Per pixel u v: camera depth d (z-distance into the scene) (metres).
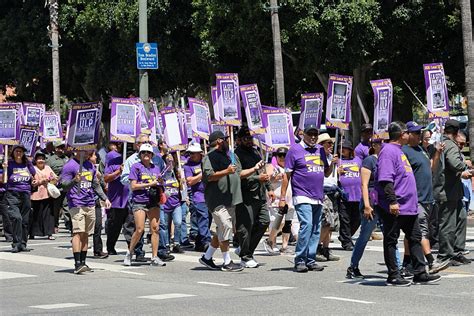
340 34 49.41
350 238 24.97
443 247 20.73
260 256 23.98
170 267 21.80
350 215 24.98
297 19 49.97
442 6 50.50
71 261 23.38
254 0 50.44
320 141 20.62
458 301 15.84
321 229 22.20
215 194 20.69
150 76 62.16
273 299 16.27
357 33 49.94
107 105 70.75
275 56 42.59
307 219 20.22
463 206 21.03
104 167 26.81
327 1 50.03
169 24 57.66
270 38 51.34
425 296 16.47
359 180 24.83
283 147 25.84
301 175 20.22
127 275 20.31
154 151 22.97
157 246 22.14
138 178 21.72
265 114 26.39
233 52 55.44
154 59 36.59
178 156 25.48
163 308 15.35
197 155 25.45
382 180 17.50
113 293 17.44
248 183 21.12
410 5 50.72
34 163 31.20
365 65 55.09
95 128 21.20
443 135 20.80
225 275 20.14
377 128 24.27
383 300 16.02
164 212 23.09
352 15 49.09
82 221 20.69
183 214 25.97
